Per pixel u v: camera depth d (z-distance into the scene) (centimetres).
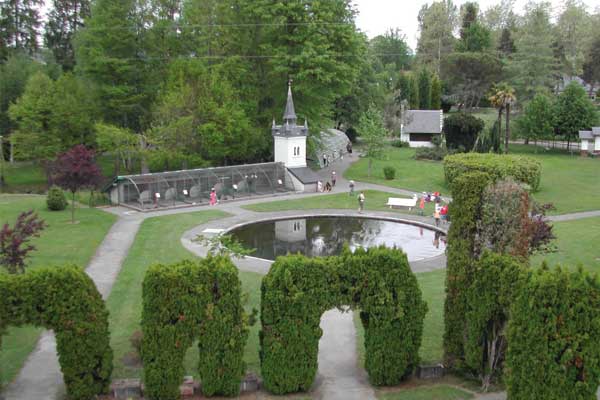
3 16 9825
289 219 5269
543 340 1708
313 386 2094
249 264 3716
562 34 14012
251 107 7231
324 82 6900
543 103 8969
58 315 1889
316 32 6912
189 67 6869
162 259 3800
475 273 2039
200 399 1977
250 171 6350
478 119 8838
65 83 7244
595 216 5147
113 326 2647
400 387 2086
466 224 2144
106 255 3884
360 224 5131
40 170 7475
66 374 1914
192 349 2409
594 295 1678
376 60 13962
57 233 4353
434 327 2688
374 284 2044
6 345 2428
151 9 7481
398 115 11062
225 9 7262
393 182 6931
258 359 2336
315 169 7869
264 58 7319
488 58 12156
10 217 4691
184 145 6588
